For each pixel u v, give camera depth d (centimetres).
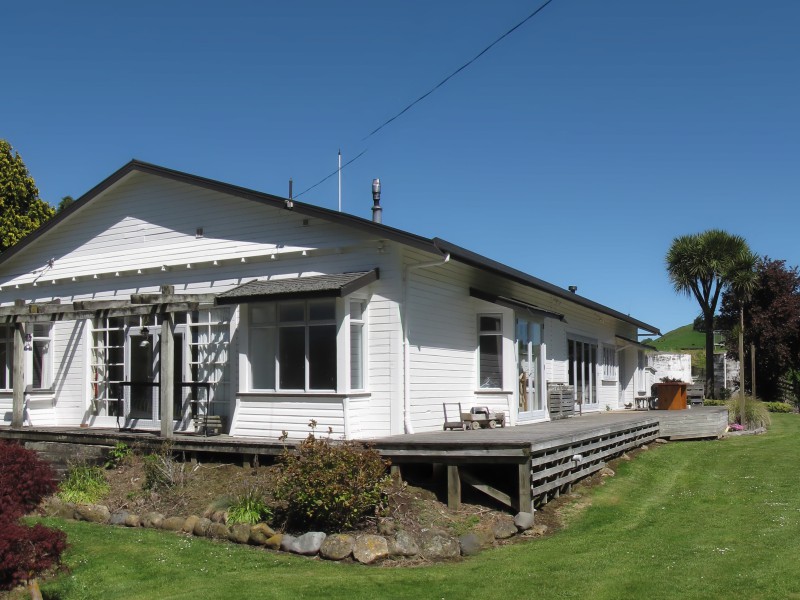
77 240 1756
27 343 1708
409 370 1362
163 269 1611
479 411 1518
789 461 1598
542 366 1819
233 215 1530
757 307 3659
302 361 1338
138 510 1147
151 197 1648
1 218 2673
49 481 998
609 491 1316
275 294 1293
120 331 1670
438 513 1057
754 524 1060
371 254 1375
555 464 1220
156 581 845
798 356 3756
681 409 2442
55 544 788
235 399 1441
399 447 1127
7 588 772
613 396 2758
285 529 1000
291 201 1401
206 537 1029
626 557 900
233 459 1288
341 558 912
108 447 1420
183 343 1555
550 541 1002
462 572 857
